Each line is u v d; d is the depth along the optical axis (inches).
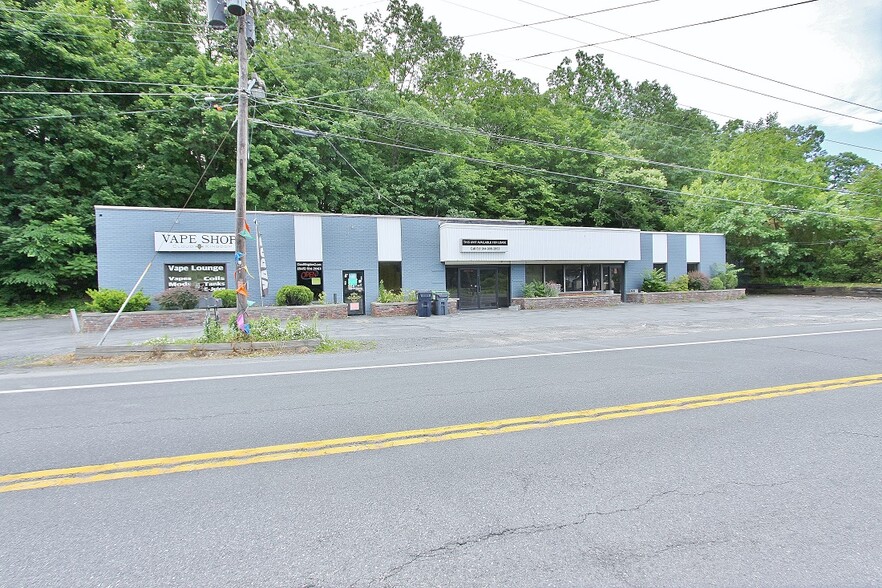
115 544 103.1
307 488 129.7
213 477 137.4
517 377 268.4
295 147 967.6
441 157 1152.8
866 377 261.7
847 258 1161.4
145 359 344.2
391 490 128.0
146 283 658.2
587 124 1373.0
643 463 144.7
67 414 201.5
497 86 1409.9
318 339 390.9
